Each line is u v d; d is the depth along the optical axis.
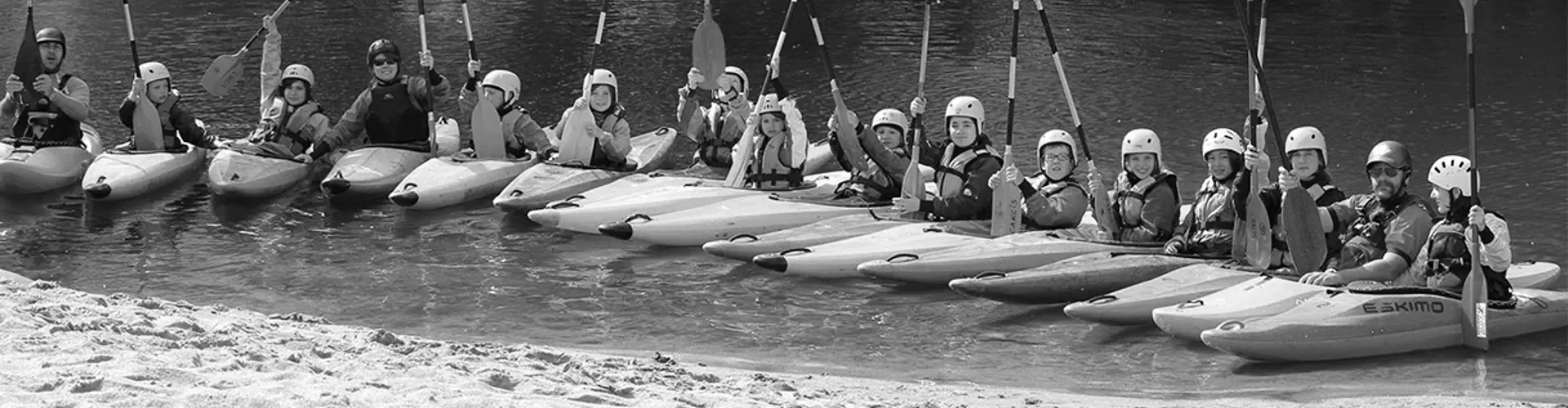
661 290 10.30
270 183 13.15
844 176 12.88
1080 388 8.00
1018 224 10.62
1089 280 9.54
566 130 13.23
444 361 6.64
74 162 13.55
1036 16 25.55
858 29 24.36
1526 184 13.09
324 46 22.58
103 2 27.44
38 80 13.32
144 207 12.83
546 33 24.00
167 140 14.02
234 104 17.64
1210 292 9.08
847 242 10.62
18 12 26.31
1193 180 13.68
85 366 5.67
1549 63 20.02
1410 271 8.84
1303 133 9.52
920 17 25.77
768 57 21.69
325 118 13.98
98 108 17.45
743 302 9.98
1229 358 8.53
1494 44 21.83
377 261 11.17
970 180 11.05
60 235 11.93
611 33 23.91
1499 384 7.91
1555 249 11.07
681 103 13.55
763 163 12.32
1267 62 20.55
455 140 14.47
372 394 5.51
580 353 8.05
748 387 6.90
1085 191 10.86
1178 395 7.78
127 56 21.38
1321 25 24.12
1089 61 20.75
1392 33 23.20
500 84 13.73
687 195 12.02
